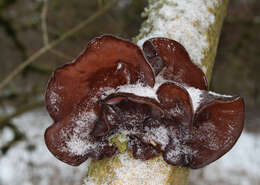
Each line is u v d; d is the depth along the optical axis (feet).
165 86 0.83
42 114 3.75
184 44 0.98
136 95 0.82
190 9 1.01
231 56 3.41
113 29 3.02
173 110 0.85
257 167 3.22
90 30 3.06
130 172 0.88
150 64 0.85
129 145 0.88
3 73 3.58
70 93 0.88
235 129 0.89
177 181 0.91
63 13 3.26
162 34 0.98
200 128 0.89
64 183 2.98
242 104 0.88
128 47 0.84
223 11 1.12
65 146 0.89
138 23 3.20
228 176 3.05
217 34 1.07
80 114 0.88
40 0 2.95
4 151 2.62
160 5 1.03
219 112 0.89
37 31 3.40
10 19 3.06
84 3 3.31
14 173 3.03
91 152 0.89
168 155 0.87
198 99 0.86
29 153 3.13
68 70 0.86
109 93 0.86
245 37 3.26
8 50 3.54
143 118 0.86
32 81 3.35
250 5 3.21
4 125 2.62
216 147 0.90
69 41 3.11
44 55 3.14
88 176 0.92
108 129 0.86
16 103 3.31
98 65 0.86
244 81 3.58
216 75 3.52
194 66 0.90
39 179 3.01
